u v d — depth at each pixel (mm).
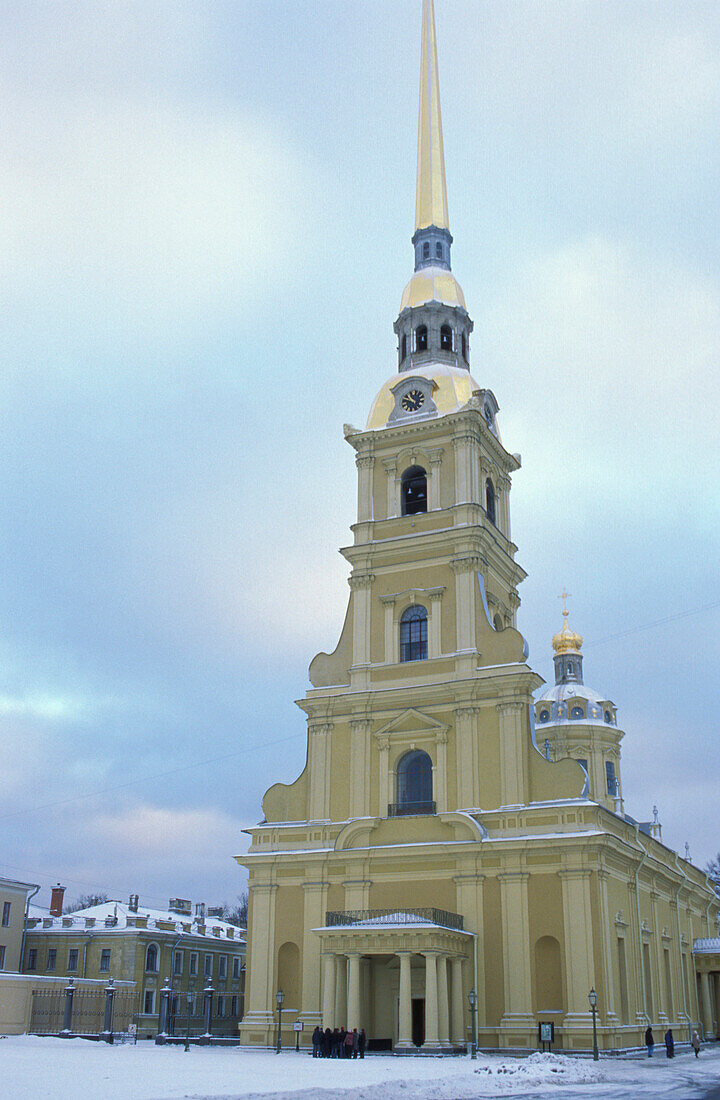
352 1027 44812
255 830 54656
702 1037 65562
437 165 71125
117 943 76188
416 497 59562
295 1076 31891
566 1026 44406
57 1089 25266
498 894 47781
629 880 51781
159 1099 23484
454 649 53719
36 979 60281
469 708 51844
